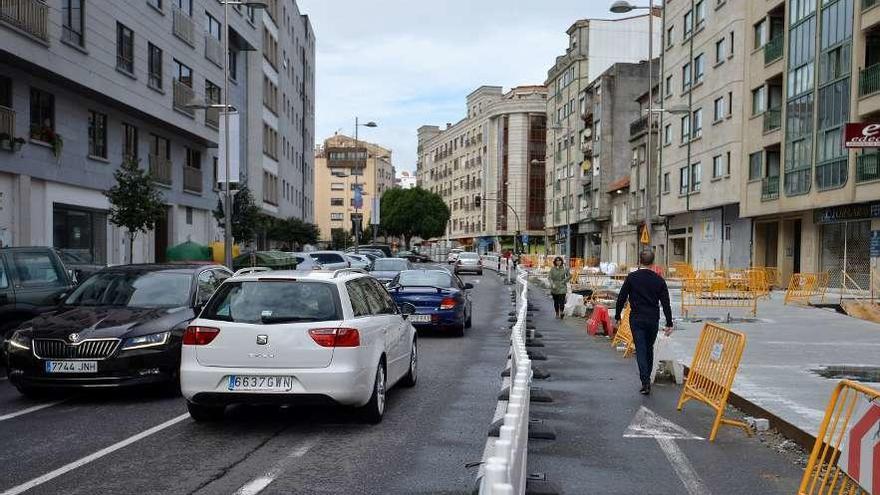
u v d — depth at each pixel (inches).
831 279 1138.0
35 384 328.2
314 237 1952.5
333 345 277.7
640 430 291.6
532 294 1240.2
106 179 1014.4
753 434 286.5
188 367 281.4
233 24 1504.7
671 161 1811.0
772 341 568.7
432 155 5007.4
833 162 1078.4
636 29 2696.9
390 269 1040.2
